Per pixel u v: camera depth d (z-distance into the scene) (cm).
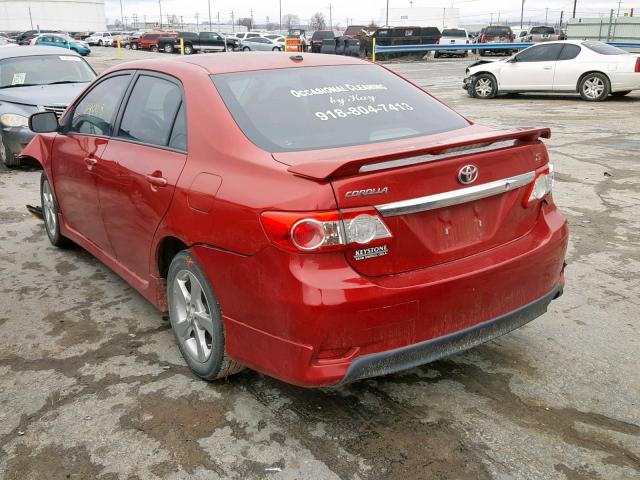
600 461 266
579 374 333
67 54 1030
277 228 253
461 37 4784
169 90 358
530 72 1627
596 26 3272
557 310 411
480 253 289
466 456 269
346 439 281
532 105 1513
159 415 301
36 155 522
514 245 301
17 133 857
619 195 698
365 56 3703
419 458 268
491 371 337
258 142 297
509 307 293
